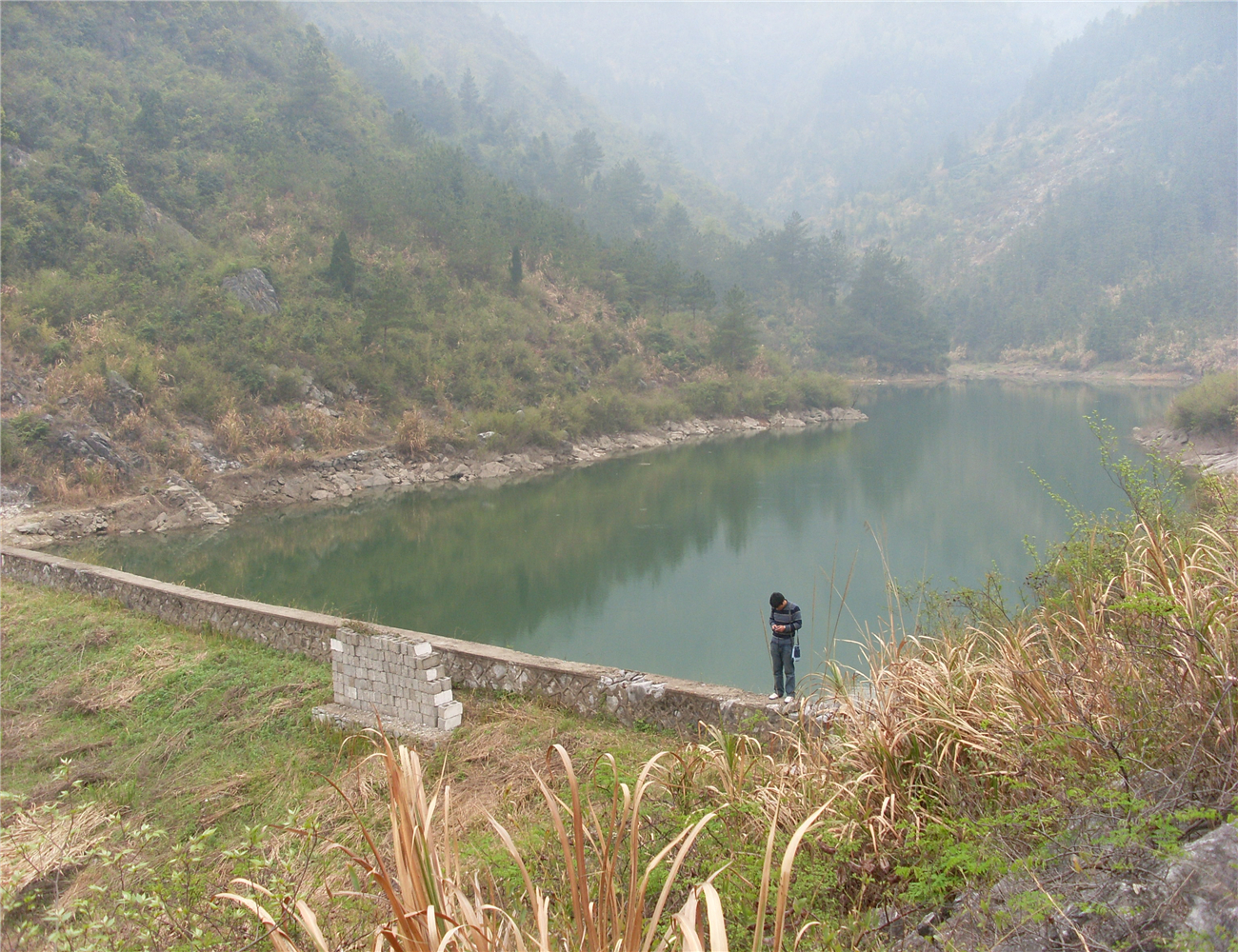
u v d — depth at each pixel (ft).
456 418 136.15
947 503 98.32
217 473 104.17
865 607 59.72
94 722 31.48
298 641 35.50
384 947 9.22
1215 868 8.34
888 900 11.71
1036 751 12.37
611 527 94.32
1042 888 8.80
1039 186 564.30
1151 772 10.72
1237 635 12.10
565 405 153.89
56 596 45.83
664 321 224.53
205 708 31.07
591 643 54.54
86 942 15.43
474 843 18.24
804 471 129.80
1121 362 331.98
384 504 109.19
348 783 24.00
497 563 79.41
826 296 367.45
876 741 14.65
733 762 17.89
